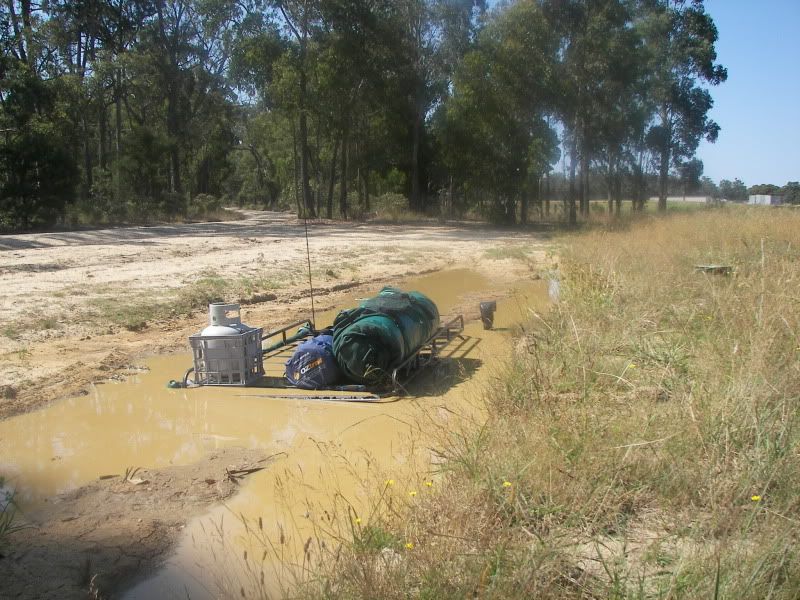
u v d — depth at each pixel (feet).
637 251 51.88
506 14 125.70
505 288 54.49
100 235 96.78
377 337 27.55
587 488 14.60
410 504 15.15
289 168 198.29
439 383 28.66
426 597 11.46
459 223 144.25
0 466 20.84
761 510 13.03
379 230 121.70
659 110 152.05
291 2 136.36
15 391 27.40
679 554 12.10
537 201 149.18
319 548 14.33
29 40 124.26
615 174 156.56
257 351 29.71
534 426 17.83
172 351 34.42
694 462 15.34
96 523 17.02
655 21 143.43
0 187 106.42
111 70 136.98
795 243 52.34
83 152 165.48
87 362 31.63
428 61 156.15
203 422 24.53
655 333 26.09
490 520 13.88
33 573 14.51
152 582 14.32
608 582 11.73
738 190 237.25
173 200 147.02
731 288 29.30
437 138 155.33
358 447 21.54
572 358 23.47
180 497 18.48
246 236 100.63
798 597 10.75
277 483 18.70
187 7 157.99
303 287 53.21
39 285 48.60
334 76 134.51
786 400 17.49
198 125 176.45
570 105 127.34
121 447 22.35
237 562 14.87
